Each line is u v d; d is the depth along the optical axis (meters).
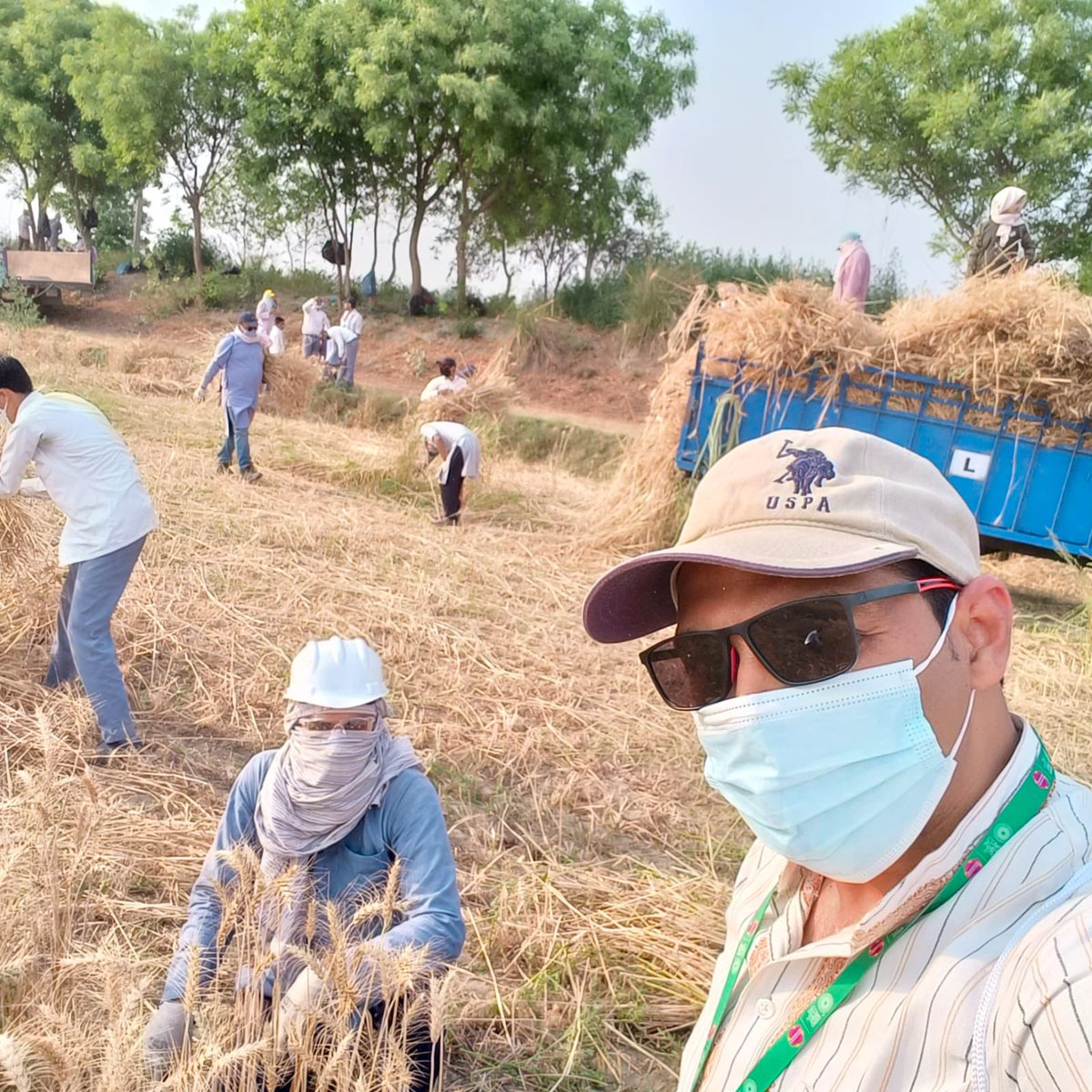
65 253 27.91
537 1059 3.04
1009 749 1.17
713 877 4.08
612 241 26.92
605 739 5.36
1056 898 0.97
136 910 3.31
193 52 27.94
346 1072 1.84
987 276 8.95
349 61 23.81
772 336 9.05
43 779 2.70
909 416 8.90
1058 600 9.62
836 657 1.14
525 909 3.71
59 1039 1.73
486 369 14.91
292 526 8.73
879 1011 1.04
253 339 10.45
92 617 4.51
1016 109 20.27
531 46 23.50
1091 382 8.20
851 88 21.72
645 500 9.82
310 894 2.54
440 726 5.15
